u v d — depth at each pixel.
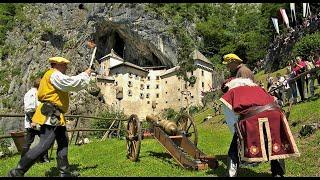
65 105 8.02
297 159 9.46
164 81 111.44
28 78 121.19
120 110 108.56
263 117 7.00
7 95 121.19
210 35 120.25
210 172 9.13
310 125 11.98
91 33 118.25
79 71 116.75
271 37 107.06
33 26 127.19
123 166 10.45
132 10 114.75
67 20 122.50
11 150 17.05
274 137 6.95
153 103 110.94
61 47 123.00
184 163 9.96
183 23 118.38
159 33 114.88
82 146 16.28
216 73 111.75
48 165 11.21
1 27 131.25
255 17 127.25
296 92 19.92
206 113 40.16
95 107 104.12
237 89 7.41
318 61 20.09
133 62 122.50
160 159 11.42
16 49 127.56
